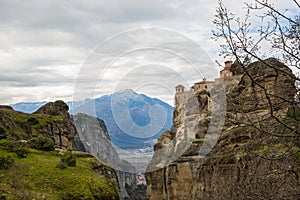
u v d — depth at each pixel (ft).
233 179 54.34
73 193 54.54
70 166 63.93
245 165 43.01
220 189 58.29
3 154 64.49
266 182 32.19
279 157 23.34
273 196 28.76
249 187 35.09
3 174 55.11
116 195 59.21
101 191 57.52
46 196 51.13
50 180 57.31
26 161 63.00
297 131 19.25
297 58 19.47
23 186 52.26
